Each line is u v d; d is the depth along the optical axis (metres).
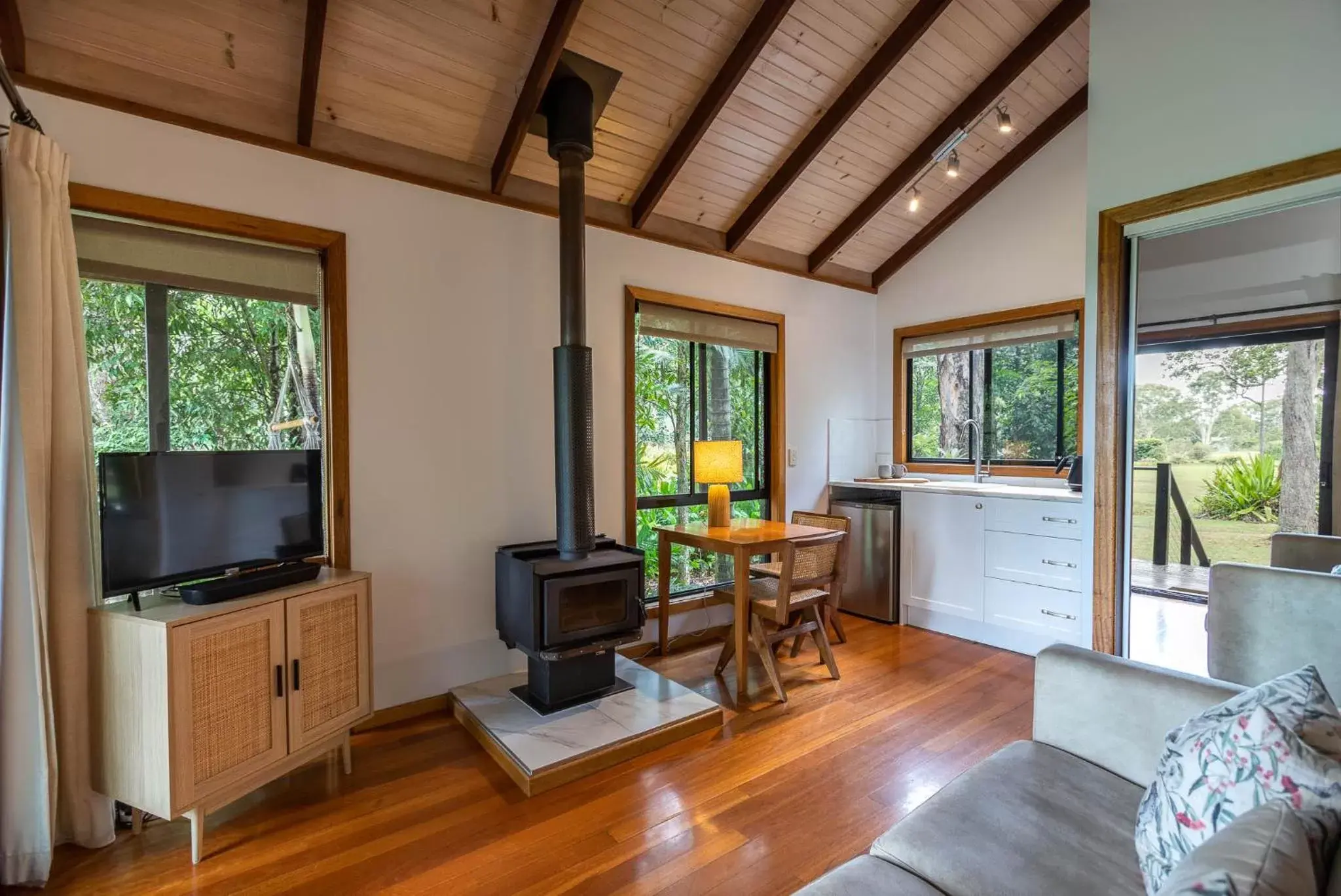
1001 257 4.24
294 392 2.64
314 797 2.18
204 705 1.87
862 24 3.02
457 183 2.93
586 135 2.72
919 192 4.20
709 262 3.89
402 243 2.79
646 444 3.81
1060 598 3.40
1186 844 1.08
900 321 4.80
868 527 4.32
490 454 3.03
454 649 2.93
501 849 1.90
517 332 3.11
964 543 3.86
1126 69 2.63
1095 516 2.74
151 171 2.25
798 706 2.90
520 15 2.50
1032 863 1.19
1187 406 2.62
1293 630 2.09
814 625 3.22
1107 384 2.69
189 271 2.36
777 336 4.27
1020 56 3.41
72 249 1.97
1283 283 2.42
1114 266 2.67
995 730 2.66
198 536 2.08
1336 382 2.36
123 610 1.91
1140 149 2.60
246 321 2.54
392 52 2.48
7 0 1.99
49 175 1.89
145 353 2.33
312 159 2.57
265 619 2.04
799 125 3.43
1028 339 4.12
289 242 2.55
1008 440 4.33
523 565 2.62
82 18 2.08
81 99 2.13
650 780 2.27
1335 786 0.95
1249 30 2.33
